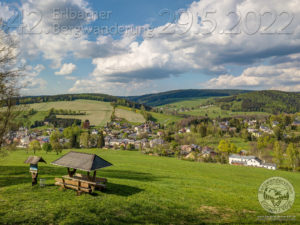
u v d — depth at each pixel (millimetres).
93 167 21375
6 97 26891
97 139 179875
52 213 17531
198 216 19531
